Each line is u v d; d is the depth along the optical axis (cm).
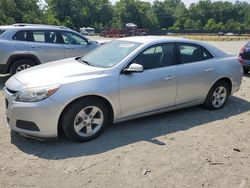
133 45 546
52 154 443
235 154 459
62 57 953
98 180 382
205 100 635
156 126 554
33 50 901
